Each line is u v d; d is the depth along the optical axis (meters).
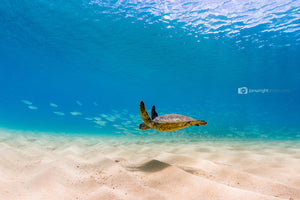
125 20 15.71
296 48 20.95
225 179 2.89
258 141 8.36
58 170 2.98
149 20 15.28
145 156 4.89
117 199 2.09
